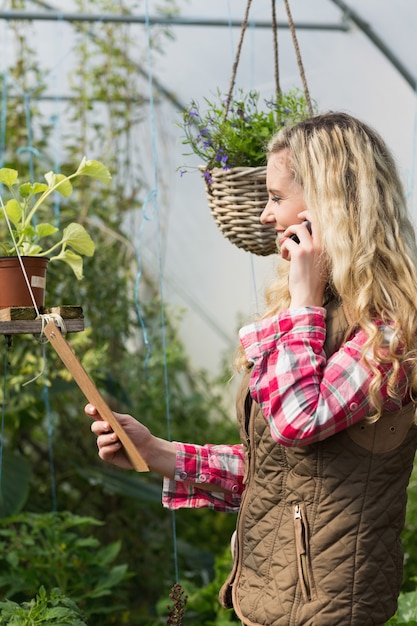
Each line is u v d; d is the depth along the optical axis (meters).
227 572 4.13
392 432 1.92
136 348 6.01
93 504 5.04
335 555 1.88
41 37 5.79
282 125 2.71
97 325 4.79
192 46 5.68
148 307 5.55
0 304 2.22
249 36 5.40
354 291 1.95
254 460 2.01
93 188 5.27
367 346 1.88
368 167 2.00
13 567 3.74
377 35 4.96
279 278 2.24
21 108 5.40
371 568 1.89
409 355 1.91
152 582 4.86
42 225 2.43
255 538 1.97
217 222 2.70
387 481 1.92
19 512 4.54
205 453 2.26
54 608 2.72
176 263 6.88
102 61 5.66
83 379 2.01
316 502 1.91
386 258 1.97
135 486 4.81
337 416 1.86
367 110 5.36
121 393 4.95
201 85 5.92
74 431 5.12
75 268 2.46
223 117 2.76
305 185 2.02
